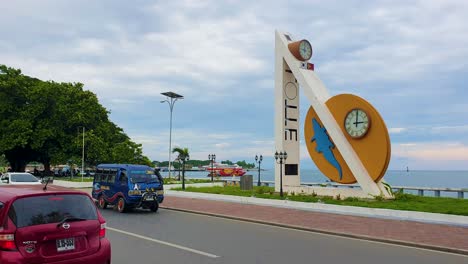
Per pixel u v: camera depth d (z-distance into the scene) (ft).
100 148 176.86
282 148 94.84
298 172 97.30
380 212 61.36
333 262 31.14
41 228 20.26
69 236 21.17
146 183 64.03
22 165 202.18
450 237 41.81
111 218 56.13
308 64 93.91
